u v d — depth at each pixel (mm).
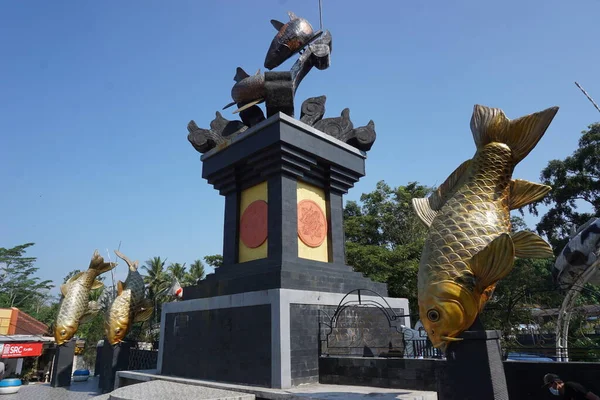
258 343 11297
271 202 13719
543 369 8000
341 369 10953
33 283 59688
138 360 18656
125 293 20000
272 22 16906
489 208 7004
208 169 16016
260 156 14102
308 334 11477
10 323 30250
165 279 42062
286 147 13594
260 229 14141
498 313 16016
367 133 16641
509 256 6090
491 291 6836
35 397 18328
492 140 7359
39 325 32469
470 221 6898
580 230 11703
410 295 25734
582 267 10984
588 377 7484
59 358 21578
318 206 15031
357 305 13305
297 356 10992
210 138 16438
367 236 32125
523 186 7254
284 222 13172
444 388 6902
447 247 6859
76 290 22562
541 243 6676
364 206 34625
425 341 11922
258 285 12219
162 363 14867
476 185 7215
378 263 25625
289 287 11727
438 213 7477
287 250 12914
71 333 22000
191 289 14734
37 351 24734
